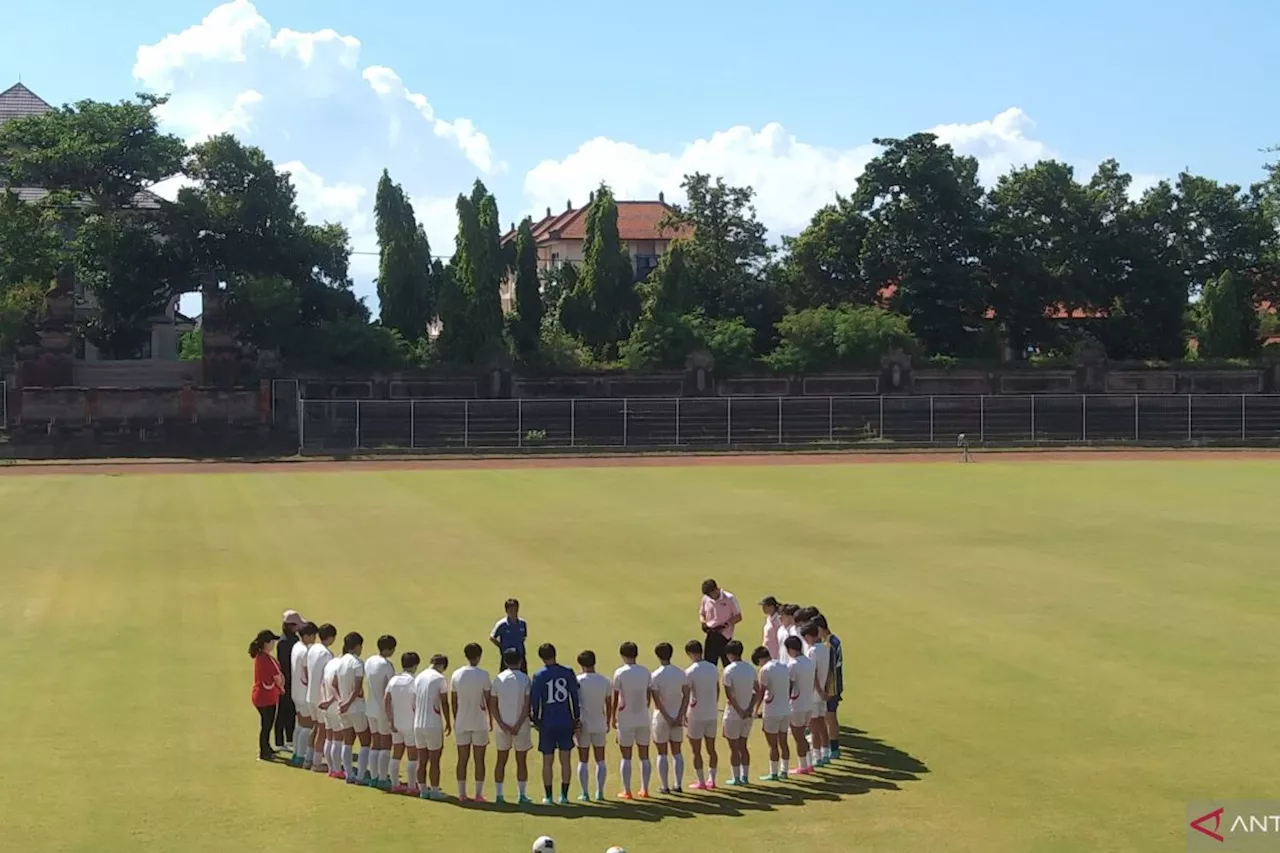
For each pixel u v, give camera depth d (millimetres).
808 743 16766
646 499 45938
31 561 31719
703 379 76250
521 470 58812
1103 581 28969
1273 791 15148
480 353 76625
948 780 15711
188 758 16812
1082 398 74500
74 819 14273
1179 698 19359
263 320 72438
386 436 71125
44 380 69188
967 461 62250
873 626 24422
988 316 89250
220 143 75938
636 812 14867
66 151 72375
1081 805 14688
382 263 80375
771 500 45406
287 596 27266
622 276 83375
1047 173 84938
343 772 16234
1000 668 21266
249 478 54781
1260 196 87688
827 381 77312
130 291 74812
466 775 15922
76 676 20844
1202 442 72062
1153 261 84562
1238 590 27891
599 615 25266
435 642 22984
